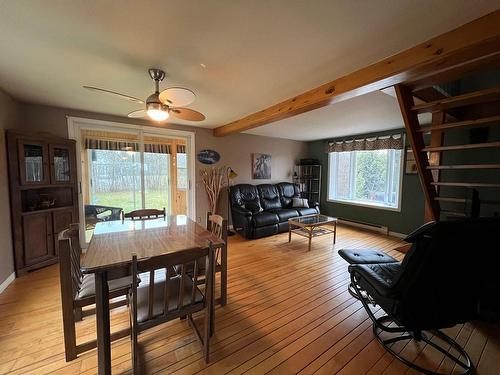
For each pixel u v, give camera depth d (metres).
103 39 1.56
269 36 1.51
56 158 3.03
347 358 1.56
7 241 2.51
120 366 1.48
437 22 1.35
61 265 1.38
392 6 1.22
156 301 1.50
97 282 1.30
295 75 2.08
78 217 3.31
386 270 1.92
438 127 2.12
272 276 2.78
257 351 1.61
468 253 1.31
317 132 5.04
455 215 2.58
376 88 2.03
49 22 1.38
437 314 1.41
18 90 2.51
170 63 1.88
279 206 5.34
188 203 4.54
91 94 2.63
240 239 4.28
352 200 5.46
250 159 5.33
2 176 2.45
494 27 1.25
